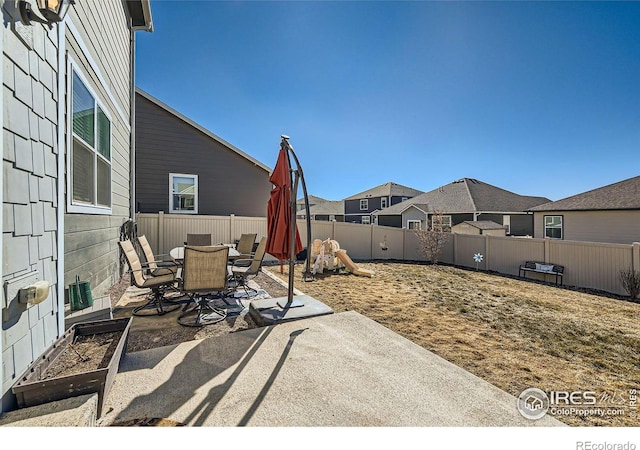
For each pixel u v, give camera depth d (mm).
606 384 2748
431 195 24156
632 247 6859
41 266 2174
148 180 9398
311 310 4023
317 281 7109
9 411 1661
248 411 1982
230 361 2688
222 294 5043
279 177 4109
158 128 9508
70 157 3139
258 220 9898
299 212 37844
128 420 1855
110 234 5156
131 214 7117
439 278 8188
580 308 5559
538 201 23016
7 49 1783
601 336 4039
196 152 9977
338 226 11891
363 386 2328
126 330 2689
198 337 3322
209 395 2150
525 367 3037
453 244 10938
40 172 2193
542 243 8500
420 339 3666
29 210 2016
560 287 7605
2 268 1681
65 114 3055
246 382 2338
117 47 5566
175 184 9727
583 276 7641
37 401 1732
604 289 7250
